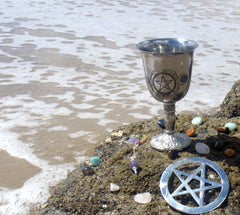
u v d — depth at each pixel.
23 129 0.87
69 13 2.15
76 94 1.05
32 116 0.93
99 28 1.82
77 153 0.78
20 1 2.49
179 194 0.59
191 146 0.65
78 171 0.66
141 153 0.66
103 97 1.03
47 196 0.67
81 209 0.60
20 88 1.10
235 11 2.11
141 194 0.61
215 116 0.76
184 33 1.69
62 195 0.62
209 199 0.58
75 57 1.40
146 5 2.33
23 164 0.75
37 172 0.72
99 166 0.66
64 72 1.24
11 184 0.70
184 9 2.19
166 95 0.62
